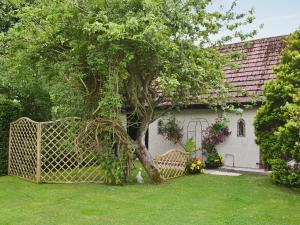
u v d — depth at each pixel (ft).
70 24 30.53
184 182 35.27
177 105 39.04
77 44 30.73
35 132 35.19
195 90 34.94
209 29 33.88
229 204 26.21
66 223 21.45
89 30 27.02
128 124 35.76
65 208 24.89
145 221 21.83
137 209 24.62
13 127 39.11
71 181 34.91
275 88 33.60
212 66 33.35
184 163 40.88
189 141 43.98
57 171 35.12
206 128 48.29
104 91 31.71
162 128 51.85
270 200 27.63
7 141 39.42
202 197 28.40
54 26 31.17
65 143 34.40
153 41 27.68
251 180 36.42
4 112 39.29
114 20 29.07
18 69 36.14
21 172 37.47
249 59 49.90
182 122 51.13
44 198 27.91
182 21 31.35
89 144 35.65
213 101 35.81
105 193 29.81
